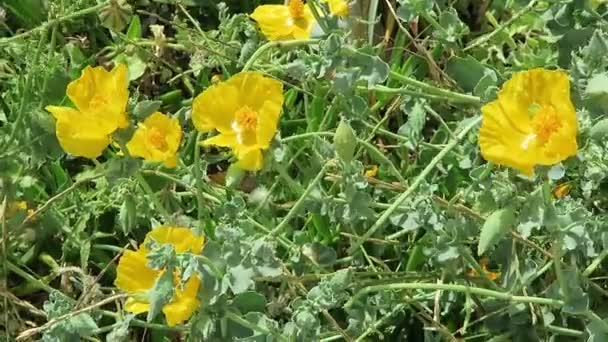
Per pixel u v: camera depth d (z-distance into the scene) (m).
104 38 1.24
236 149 0.88
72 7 1.14
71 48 1.19
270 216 1.01
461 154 1.01
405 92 1.00
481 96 0.99
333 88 0.96
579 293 0.87
